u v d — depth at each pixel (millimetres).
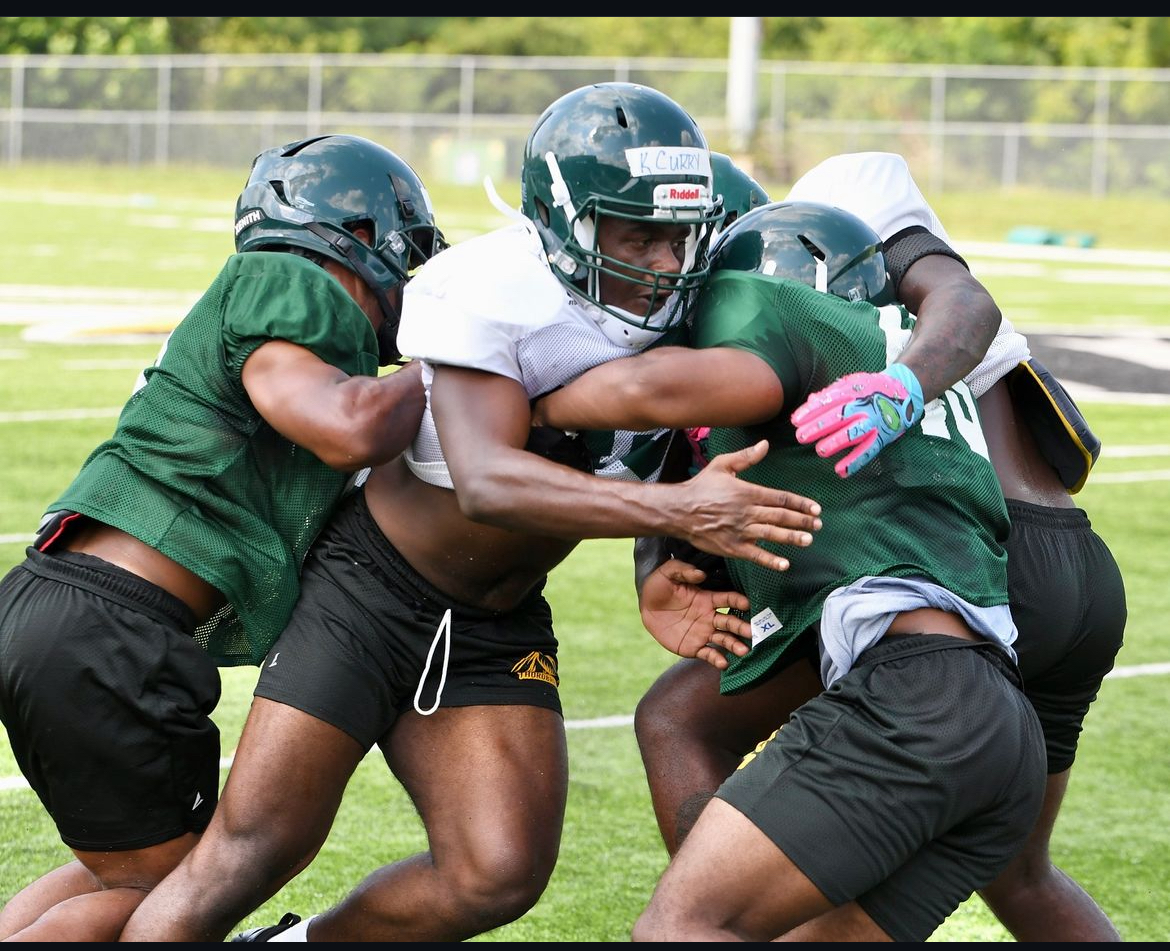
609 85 10727
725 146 96562
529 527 9883
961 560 10320
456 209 93562
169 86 110688
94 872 11836
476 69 106750
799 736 9781
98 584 11297
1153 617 22297
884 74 101500
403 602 11445
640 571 11797
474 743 11445
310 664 11242
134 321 47875
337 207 12273
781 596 10484
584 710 18438
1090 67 120000
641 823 15469
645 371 9852
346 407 10781
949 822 9641
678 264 10422
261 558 11445
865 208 11797
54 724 11203
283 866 11172
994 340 11797
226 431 11383
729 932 9461
